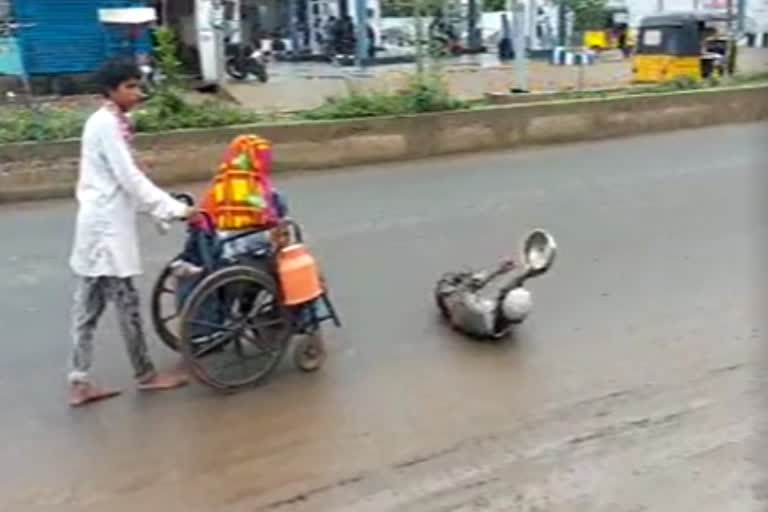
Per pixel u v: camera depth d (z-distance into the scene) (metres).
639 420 4.26
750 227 7.71
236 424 4.27
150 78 13.13
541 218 8.09
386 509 3.57
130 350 4.59
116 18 15.36
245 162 4.66
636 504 3.59
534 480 3.76
